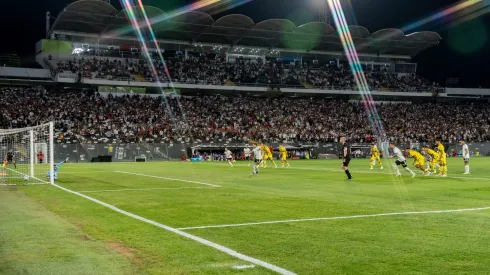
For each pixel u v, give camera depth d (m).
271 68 70.56
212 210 11.07
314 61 75.50
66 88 61.59
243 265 6.02
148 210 11.07
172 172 27.77
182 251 6.79
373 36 69.19
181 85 62.44
